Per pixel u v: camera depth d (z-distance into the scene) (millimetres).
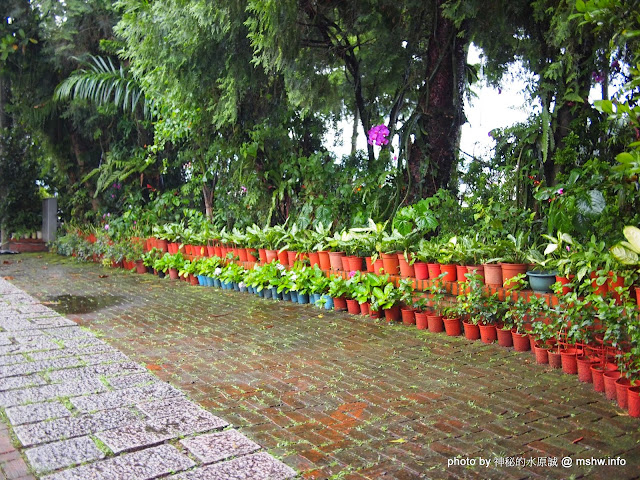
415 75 7348
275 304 6559
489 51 6871
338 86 8070
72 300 7012
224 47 7500
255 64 7094
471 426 3059
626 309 3498
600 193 4957
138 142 11430
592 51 5703
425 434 2969
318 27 6984
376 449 2805
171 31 7434
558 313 3998
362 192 7438
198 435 2957
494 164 6777
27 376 3932
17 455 2742
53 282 8516
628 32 3473
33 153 13750
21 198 13680
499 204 5926
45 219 13594
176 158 11031
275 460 2672
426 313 5242
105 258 10156
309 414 3264
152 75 8391
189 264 8484
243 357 4445
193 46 7406
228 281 7523
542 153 6270
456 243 5371
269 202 8680
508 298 4645
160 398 3498
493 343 4707
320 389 3680
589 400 3408
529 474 2533
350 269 6211
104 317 5992
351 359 4344
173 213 10773
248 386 3754
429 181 6867
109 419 3166
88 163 12758
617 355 3352
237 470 2574
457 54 6699
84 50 11570
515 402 3395
